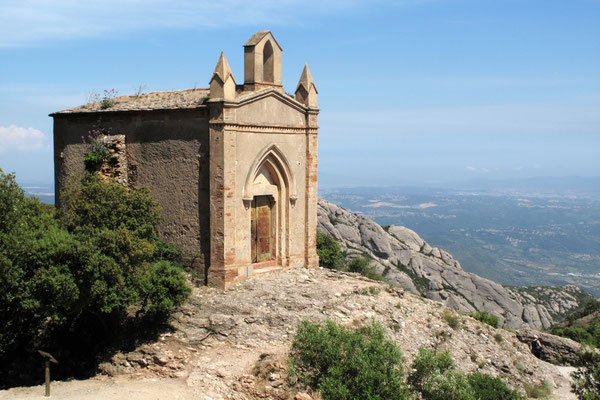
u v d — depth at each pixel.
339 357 18.06
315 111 29.48
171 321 22.47
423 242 88.56
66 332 23.89
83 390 19.14
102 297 20.14
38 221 21.94
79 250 19.42
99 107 29.86
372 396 16.73
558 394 26.39
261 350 21.33
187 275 25.89
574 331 43.28
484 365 25.34
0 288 18.52
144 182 27.70
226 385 19.34
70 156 31.00
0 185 20.88
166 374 20.39
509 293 78.69
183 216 26.39
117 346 21.70
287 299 24.20
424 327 25.81
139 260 21.52
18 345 22.80
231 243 25.31
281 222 28.92
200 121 25.45
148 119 27.33
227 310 22.98
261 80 26.94
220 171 24.81
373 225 83.44
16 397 18.30
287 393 18.41
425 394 18.64
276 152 27.78
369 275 42.59
